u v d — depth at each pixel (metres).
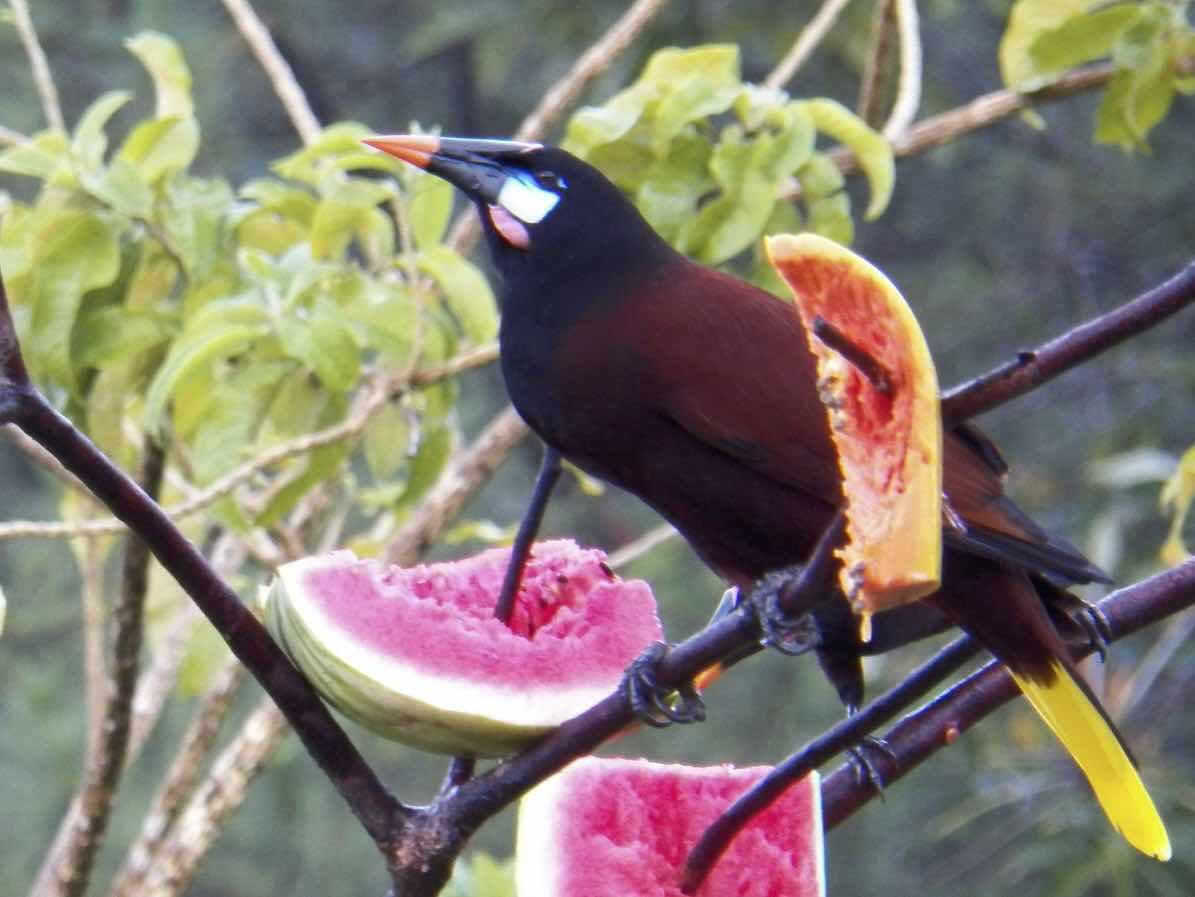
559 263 5.73
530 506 5.66
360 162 5.97
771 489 5.71
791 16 8.59
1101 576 5.62
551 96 6.20
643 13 6.20
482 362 5.97
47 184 5.94
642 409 5.72
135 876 6.02
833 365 5.45
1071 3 6.10
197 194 5.96
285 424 5.95
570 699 5.61
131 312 5.95
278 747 6.08
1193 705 8.36
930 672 5.62
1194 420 8.96
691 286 5.74
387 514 6.16
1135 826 5.61
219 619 5.58
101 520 6.03
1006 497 5.66
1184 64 6.09
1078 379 9.44
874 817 8.74
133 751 6.07
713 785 5.72
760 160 5.95
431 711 5.59
